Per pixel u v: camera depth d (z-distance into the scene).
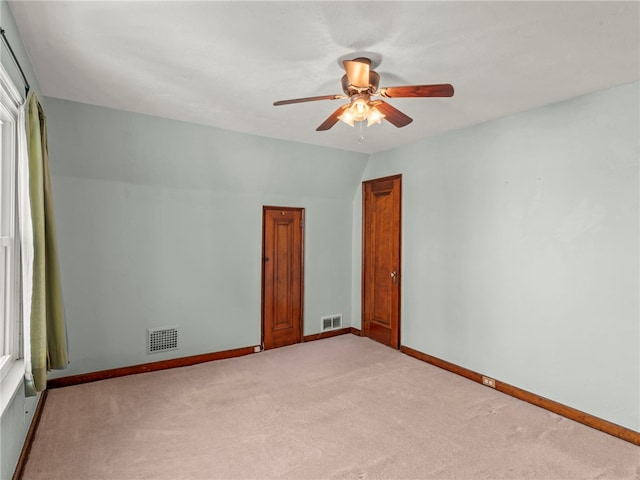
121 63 2.26
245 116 3.23
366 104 2.13
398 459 2.26
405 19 1.76
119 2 1.64
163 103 2.93
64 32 1.90
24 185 2.08
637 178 2.45
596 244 2.65
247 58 2.17
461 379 3.49
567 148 2.80
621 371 2.53
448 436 2.51
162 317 3.70
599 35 1.89
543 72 2.33
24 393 2.14
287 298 4.52
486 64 2.23
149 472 2.11
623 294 2.52
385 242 4.52
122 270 3.48
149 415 2.75
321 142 4.11
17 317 2.22
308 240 4.66
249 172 4.03
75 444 2.36
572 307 2.78
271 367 3.78
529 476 2.12
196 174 3.76
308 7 1.67
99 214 3.36
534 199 3.01
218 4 1.65
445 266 3.75
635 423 2.45
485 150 3.38
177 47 2.05
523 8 1.66
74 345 3.28
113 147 3.22
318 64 2.24
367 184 4.77
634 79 2.43
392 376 3.55
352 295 5.00
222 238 4.03
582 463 2.24
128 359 3.54
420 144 4.02
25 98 2.08
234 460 2.23
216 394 3.12
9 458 1.89
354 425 2.64
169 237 3.72
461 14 1.71
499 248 3.27
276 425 2.63
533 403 2.99
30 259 2.10
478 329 3.43
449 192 3.71
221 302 4.04
